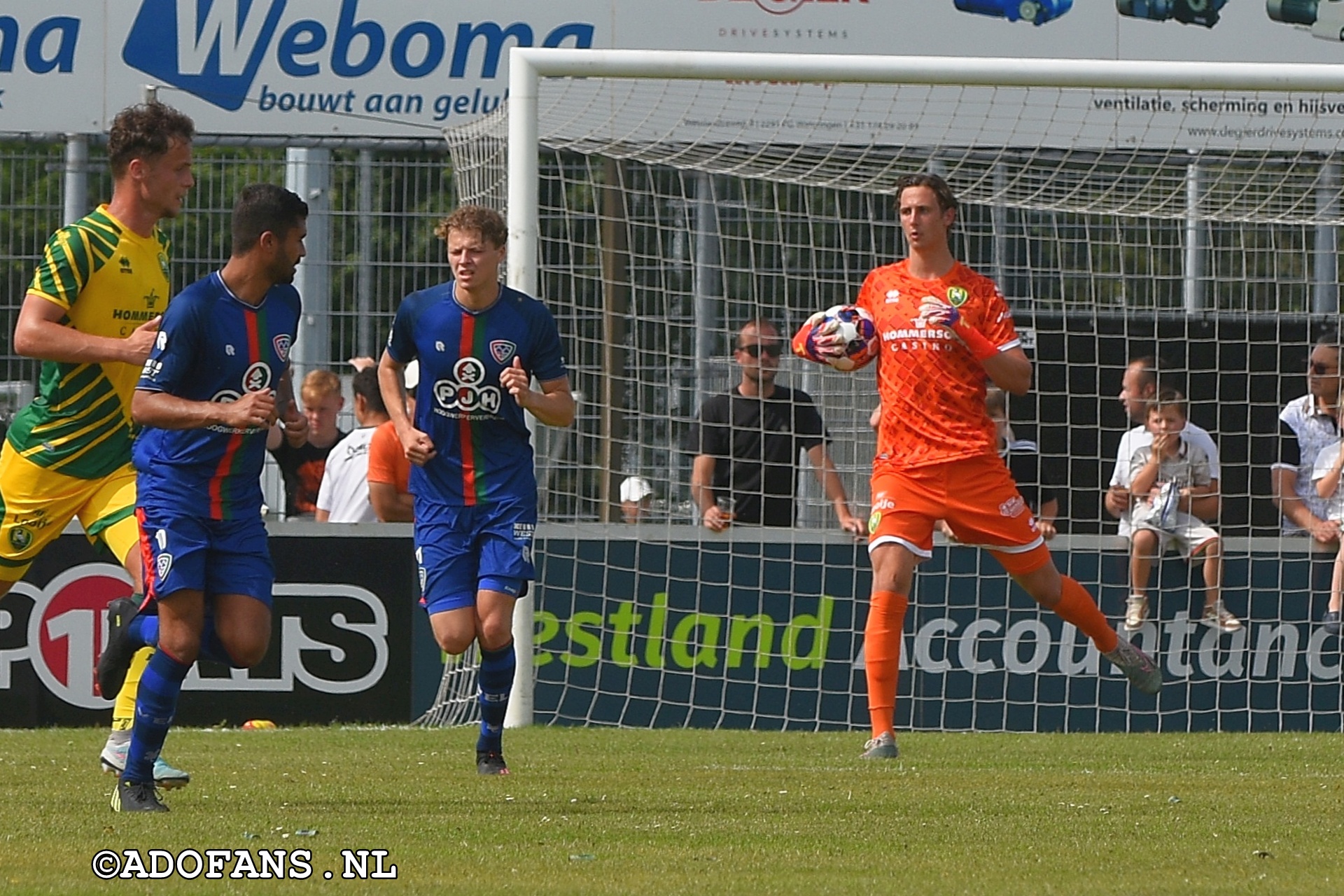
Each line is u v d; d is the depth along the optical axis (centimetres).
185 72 4266
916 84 3020
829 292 3472
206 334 1692
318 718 3198
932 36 4462
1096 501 3375
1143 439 3278
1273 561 3266
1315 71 3005
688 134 3869
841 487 3284
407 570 3222
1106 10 4488
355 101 4309
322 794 1964
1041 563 2597
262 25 4275
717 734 3025
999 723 3244
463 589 2164
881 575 2559
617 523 3262
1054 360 3378
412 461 2136
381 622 3216
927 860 1454
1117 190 3716
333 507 3312
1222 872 1391
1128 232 3566
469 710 3186
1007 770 2339
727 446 3278
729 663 3228
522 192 2978
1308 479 3309
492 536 2145
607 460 3353
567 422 2167
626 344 3397
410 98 4316
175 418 1652
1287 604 3262
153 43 4259
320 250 3356
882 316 2569
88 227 2011
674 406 3397
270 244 1708
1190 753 2658
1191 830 1670
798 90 3994
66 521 2094
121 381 2058
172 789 1989
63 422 2055
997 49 4484
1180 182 3719
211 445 1714
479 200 3250
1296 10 4519
